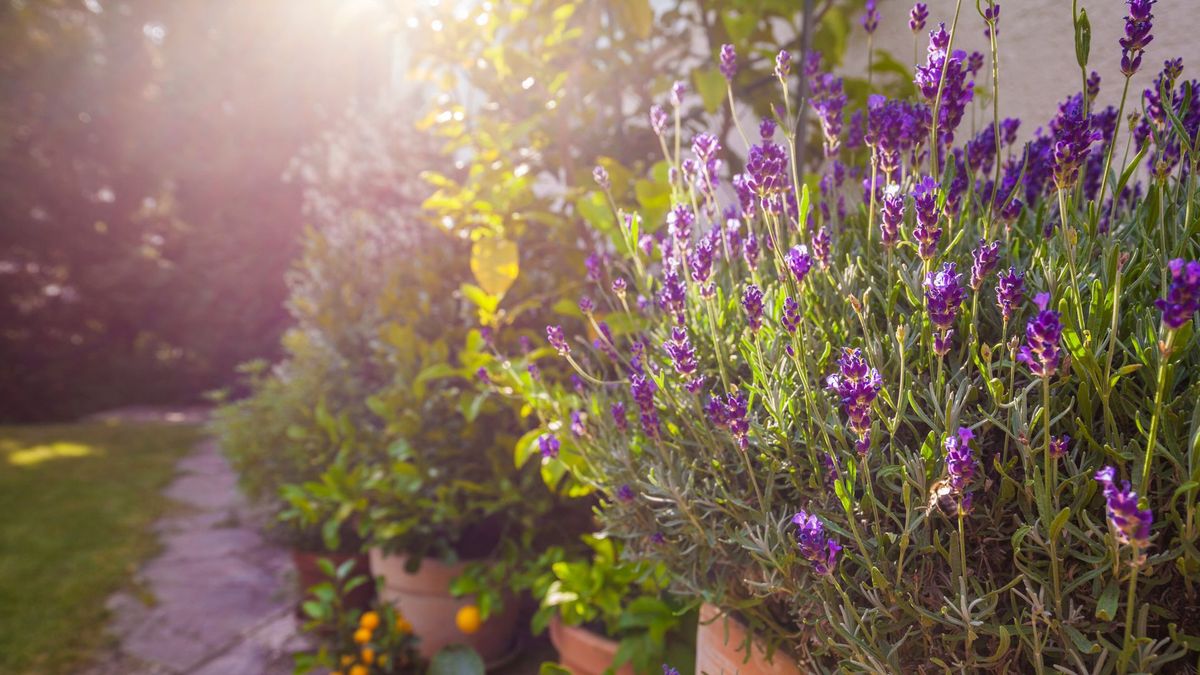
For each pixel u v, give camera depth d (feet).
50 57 17.33
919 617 1.39
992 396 1.34
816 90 2.30
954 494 1.27
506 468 3.70
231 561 6.43
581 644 2.94
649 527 1.93
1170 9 1.98
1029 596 1.31
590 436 2.10
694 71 3.28
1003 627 1.29
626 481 1.95
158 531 7.29
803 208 1.76
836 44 3.44
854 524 1.39
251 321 17.63
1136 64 1.42
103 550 6.65
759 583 1.61
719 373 1.86
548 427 2.41
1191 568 1.20
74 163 18.19
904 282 1.55
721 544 1.73
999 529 1.37
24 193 17.15
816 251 1.65
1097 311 1.30
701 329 1.91
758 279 1.84
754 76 3.70
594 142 3.98
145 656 4.65
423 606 4.01
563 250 3.77
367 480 4.05
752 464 1.70
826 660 1.66
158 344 19.24
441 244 4.74
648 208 2.87
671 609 2.70
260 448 5.60
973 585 1.35
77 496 8.63
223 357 17.85
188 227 18.83
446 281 4.49
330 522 3.98
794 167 1.88
